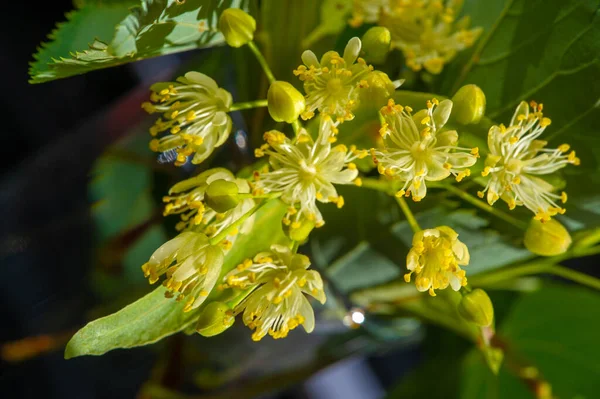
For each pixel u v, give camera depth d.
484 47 0.24
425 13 0.24
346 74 0.22
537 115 0.23
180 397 0.28
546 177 0.23
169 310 0.23
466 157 0.22
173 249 0.22
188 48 0.24
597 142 0.23
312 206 0.22
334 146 0.23
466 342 0.29
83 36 0.23
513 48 0.24
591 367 0.27
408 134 0.22
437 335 0.29
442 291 0.24
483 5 0.25
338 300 0.27
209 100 0.23
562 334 0.28
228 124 0.23
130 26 0.22
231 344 0.29
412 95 0.23
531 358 0.28
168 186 0.29
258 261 0.22
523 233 0.24
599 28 0.23
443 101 0.22
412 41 0.25
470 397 0.28
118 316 0.22
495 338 0.26
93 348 0.22
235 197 0.22
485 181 0.23
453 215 0.24
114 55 0.22
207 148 0.23
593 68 0.23
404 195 0.23
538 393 0.26
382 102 0.23
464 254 0.22
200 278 0.22
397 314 0.27
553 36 0.24
